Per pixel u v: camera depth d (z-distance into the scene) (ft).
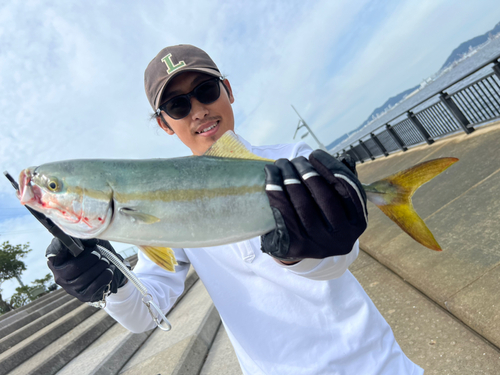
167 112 5.11
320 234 3.05
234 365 9.32
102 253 3.85
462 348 6.62
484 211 10.55
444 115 22.77
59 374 12.50
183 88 4.98
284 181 3.10
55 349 14.71
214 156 3.62
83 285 3.63
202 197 3.45
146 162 3.63
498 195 10.93
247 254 4.54
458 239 9.86
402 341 7.59
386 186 3.88
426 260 9.64
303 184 3.11
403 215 3.82
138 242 3.55
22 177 3.57
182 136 5.35
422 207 14.03
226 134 3.67
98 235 3.53
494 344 6.32
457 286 7.84
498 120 18.63
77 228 3.51
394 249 11.51
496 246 8.48
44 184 3.51
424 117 25.18
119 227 3.51
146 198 3.47
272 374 4.36
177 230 3.47
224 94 5.44
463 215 11.14
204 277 5.01
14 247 80.33
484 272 7.79
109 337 14.61
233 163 3.56
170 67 4.91
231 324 4.75
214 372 9.52
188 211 3.45
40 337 16.47
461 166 16.16
